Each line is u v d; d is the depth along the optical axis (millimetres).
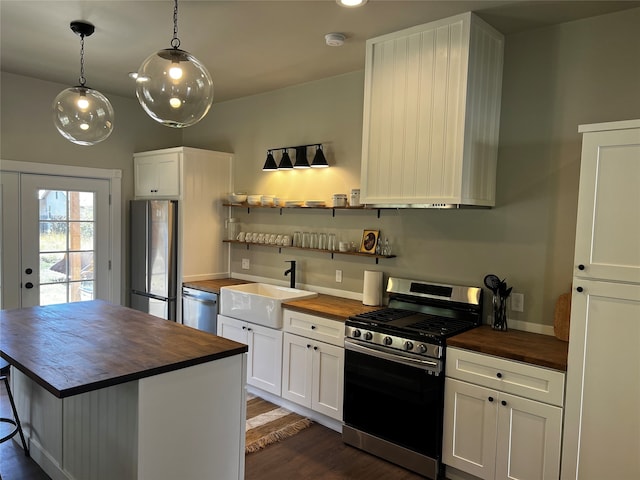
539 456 2350
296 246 4145
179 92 2041
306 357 3373
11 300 4270
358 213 3791
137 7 2697
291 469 2803
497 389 2467
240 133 4789
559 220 2805
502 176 3010
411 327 2846
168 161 4602
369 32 2979
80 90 2590
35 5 2689
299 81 4125
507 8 2586
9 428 3207
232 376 2250
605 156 2135
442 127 2752
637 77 2543
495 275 3053
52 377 1800
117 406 2061
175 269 4531
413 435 2762
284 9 2676
